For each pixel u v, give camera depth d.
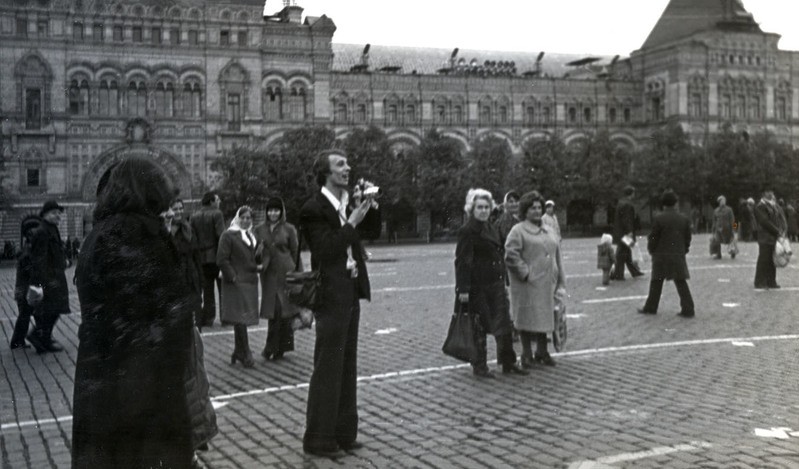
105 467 5.36
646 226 86.00
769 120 94.25
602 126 93.06
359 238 9.27
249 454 9.04
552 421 10.16
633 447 8.89
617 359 14.34
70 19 68.81
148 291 5.37
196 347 7.77
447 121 86.94
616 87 93.81
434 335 17.66
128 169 5.53
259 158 64.19
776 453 8.53
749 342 15.80
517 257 13.41
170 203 5.75
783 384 12.04
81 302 5.42
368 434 9.79
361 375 13.41
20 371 14.29
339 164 8.97
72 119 68.06
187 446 5.66
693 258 38.06
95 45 70.06
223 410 11.19
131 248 5.35
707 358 14.24
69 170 67.75
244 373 13.91
